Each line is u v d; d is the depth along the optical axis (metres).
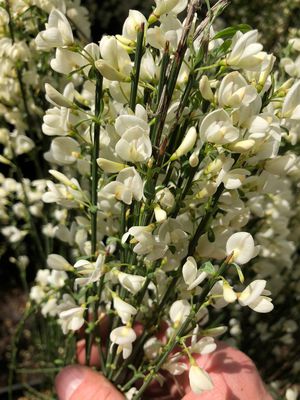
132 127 0.14
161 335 0.22
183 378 0.22
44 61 0.23
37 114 0.25
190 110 0.15
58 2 0.20
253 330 0.32
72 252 0.28
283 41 0.33
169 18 0.15
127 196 0.15
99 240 0.19
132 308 0.16
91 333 0.21
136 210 0.16
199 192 0.15
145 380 0.18
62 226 0.21
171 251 0.16
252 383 0.19
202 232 0.16
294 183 0.27
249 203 0.21
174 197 0.16
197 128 0.17
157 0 0.15
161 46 0.15
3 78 0.23
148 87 0.15
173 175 0.17
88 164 0.19
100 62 0.14
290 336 0.32
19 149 0.26
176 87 0.15
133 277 0.16
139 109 0.14
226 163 0.14
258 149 0.15
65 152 0.18
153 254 0.15
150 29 0.15
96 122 0.15
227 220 0.17
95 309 0.19
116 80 0.14
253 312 0.32
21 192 0.28
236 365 0.20
